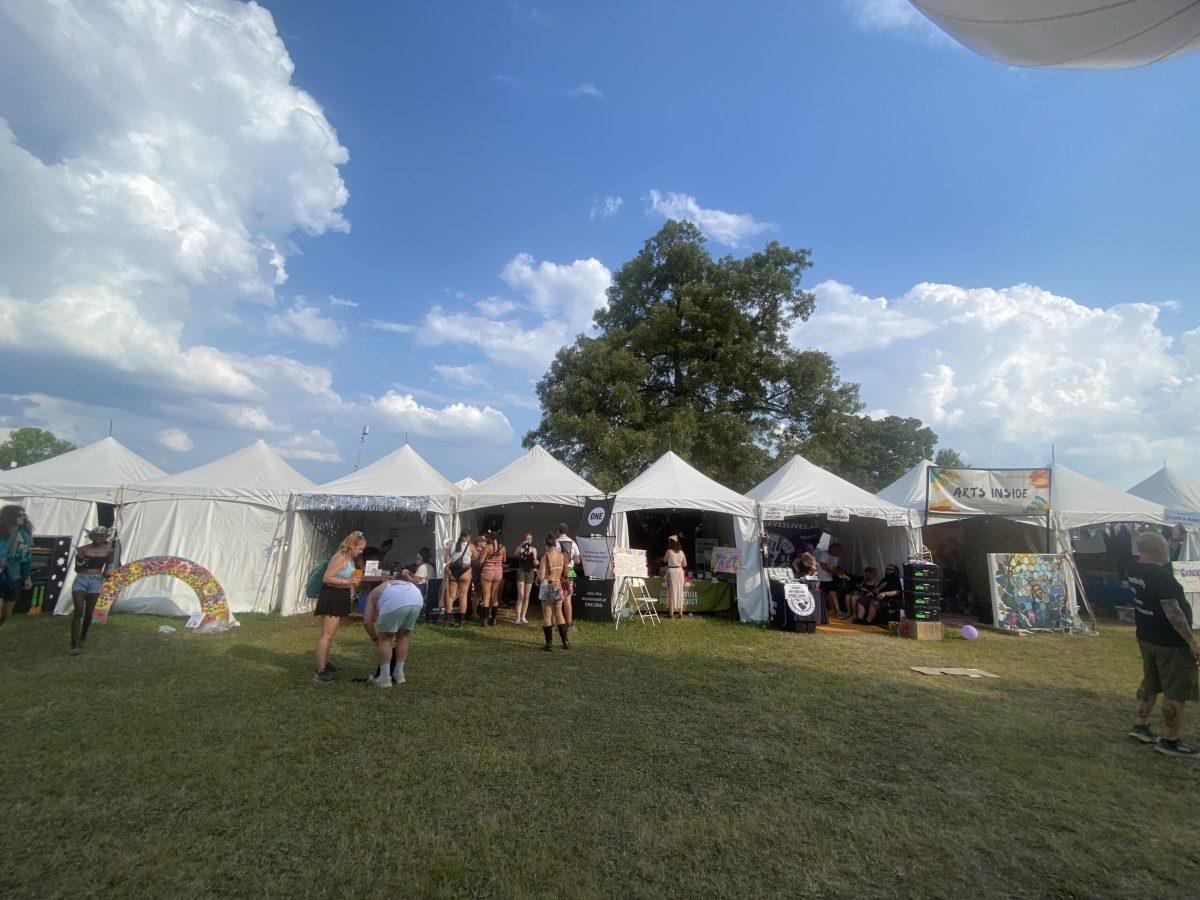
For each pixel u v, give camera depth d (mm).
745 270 25922
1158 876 3133
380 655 6297
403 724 5145
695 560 17156
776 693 6562
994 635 11250
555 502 12539
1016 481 12430
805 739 5090
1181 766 4629
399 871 2977
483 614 11594
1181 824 3688
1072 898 2936
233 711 5352
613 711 5730
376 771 4168
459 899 2773
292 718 5215
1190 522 13336
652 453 22547
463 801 3762
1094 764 4625
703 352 25312
